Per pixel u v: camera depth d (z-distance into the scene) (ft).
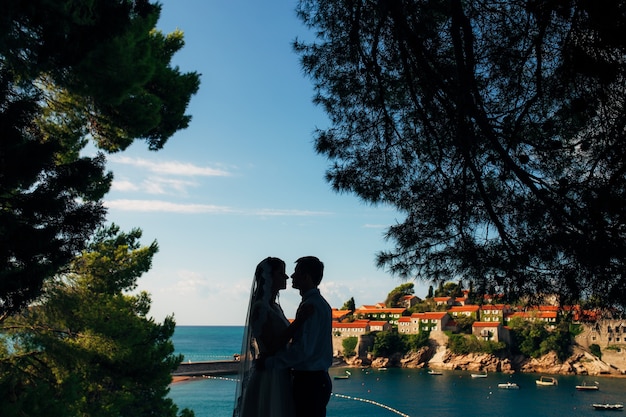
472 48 24.23
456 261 26.11
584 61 19.70
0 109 25.75
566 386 425.28
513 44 25.00
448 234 27.37
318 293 15.21
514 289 23.70
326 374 14.84
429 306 614.75
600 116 21.47
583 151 22.91
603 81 19.83
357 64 31.35
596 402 353.10
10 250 26.16
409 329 588.50
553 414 315.99
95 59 27.91
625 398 370.12
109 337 55.21
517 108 25.59
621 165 20.79
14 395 26.12
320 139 31.81
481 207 26.91
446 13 27.07
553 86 23.49
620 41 18.67
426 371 530.27
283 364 14.23
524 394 387.55
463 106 24.39
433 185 29.60
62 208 28.02
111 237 68.33
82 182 29.78
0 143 25.18
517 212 24.93
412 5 27.50
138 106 38.24
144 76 31.27
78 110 39.78
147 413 84.89
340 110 33.06
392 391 407.23
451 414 319.47
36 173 26.58
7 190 26.84
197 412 312.29
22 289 26.35
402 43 26.78
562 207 22.72
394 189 30.63
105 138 45.57
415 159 31.19
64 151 30.50
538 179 23.66
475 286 25.71
